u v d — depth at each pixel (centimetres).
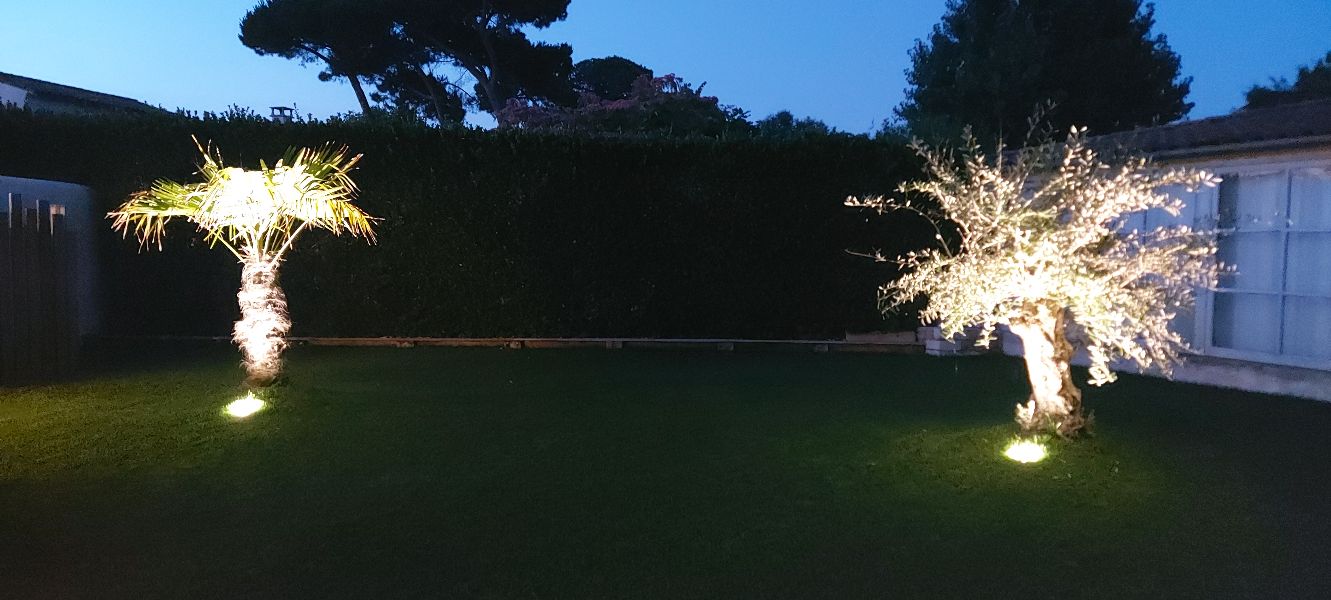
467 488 524
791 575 402
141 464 570
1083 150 690
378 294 1131
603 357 1041
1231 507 488
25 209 852
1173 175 562
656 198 1134
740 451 605
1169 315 583
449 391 816
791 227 1139
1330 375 753
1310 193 773
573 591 386
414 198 1116
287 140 1101
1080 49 2183
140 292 1130
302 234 1112
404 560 418
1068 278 543
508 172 1120
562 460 583
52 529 457
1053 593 384
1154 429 662
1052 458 567
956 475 541
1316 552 426
